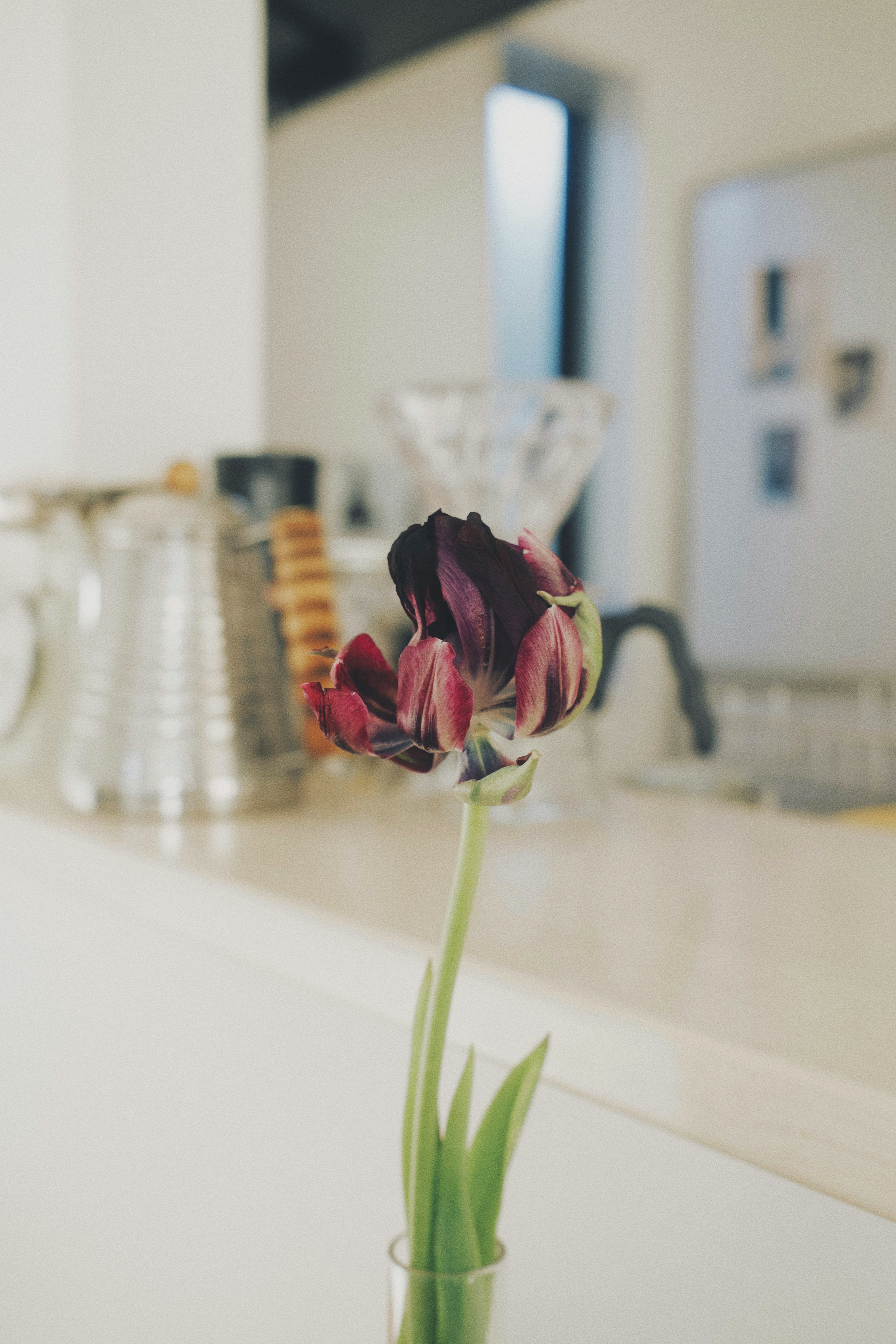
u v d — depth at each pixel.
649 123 2.09
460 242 1.86
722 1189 0.45
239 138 0.93
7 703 0.79
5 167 0.90
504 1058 0.49
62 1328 0.67
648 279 2.14
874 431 1.99
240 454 0.83
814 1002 0.46
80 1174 0.66
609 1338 0.47
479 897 0.57
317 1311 0.53
